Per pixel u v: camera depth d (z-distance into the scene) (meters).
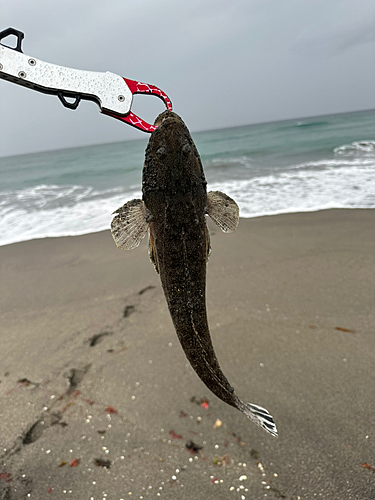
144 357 1.04
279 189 3.03
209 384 0.40
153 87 0.45
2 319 1.33
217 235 2.01
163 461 0.75
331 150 5.57
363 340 1.01
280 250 1.69
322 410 0.81
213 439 0.78
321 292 1.28
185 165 0.39
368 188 2.70
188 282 0.39
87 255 1.93
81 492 0.70
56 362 1.06
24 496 0.70
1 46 0.40
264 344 1.05
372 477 0.67
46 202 3.67
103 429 0.83
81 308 1.35
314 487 0.67
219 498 0.67
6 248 2.19
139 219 0.42
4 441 0.81
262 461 0.73
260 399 0.87
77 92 0.42
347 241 1.70
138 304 1.33
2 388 0.97
